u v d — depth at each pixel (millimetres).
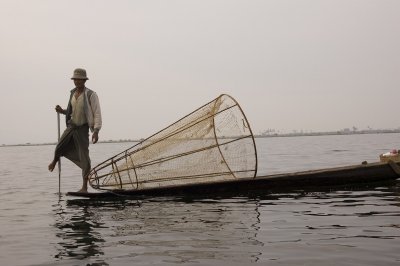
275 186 8062
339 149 30469
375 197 6938
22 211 6883
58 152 8141
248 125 7836
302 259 3727
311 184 8109
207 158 8203
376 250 3920
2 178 14570
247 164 8055
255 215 5762
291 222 5258
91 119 7766
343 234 4566
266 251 3996
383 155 8617
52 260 3922
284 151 30906
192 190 7988
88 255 4043
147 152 8258
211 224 5270
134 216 5984
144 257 3904
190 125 8219
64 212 6598
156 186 8188
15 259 4004
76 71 7773
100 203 7395
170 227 5164
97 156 36625
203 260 3762
